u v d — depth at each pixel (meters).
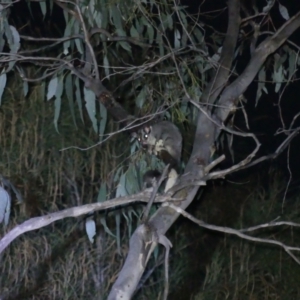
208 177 5.27
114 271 11.30
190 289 12.15
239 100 7.02
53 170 10.98
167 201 5.07
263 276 12.50
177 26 8.16
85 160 11.07
